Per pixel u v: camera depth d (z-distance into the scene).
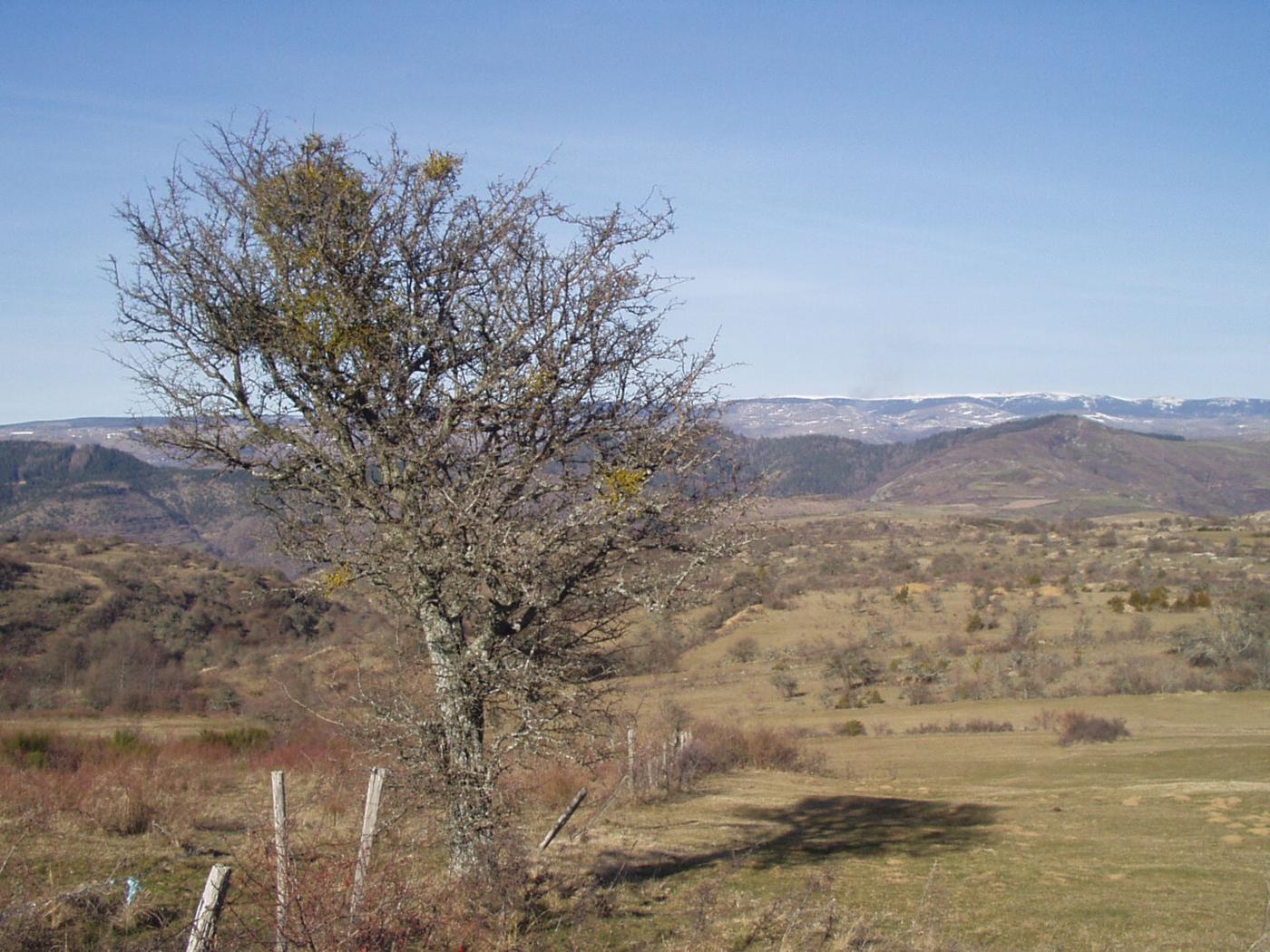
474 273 8.95
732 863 11.85
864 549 91.56
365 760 9.53
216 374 8.91
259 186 8.80
